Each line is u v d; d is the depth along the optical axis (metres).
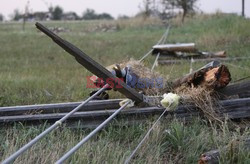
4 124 5.42
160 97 5.73
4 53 15.65
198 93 5.73
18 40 20.53
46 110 5.75
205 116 5.64
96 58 13.72
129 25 28.81
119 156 4.61
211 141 4.96
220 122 5.58
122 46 17.05
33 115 5.46
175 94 5.55
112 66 6.35
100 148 4.79
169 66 10.69
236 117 5.79
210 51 13.70
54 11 49.59
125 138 5.20
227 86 5.93
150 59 12.02
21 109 5.68
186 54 12.27
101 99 6.30
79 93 7.73
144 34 22.56
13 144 4.86
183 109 5.65
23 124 5.45
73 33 25.08
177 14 29.95
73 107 5.79
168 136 5.08
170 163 4.61
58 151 4.66
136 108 5.59
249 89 5.93
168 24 27.36
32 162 4.45
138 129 5.29
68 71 10.88
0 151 4.86
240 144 4.54
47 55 14.94
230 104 5.79
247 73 8.95
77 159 4.50
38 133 5.20
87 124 5.48
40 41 19.89
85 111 5.72
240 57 11.91
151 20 29.62
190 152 4.75
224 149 4.50
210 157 4.34
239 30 17.02
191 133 5.22
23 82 8.82
